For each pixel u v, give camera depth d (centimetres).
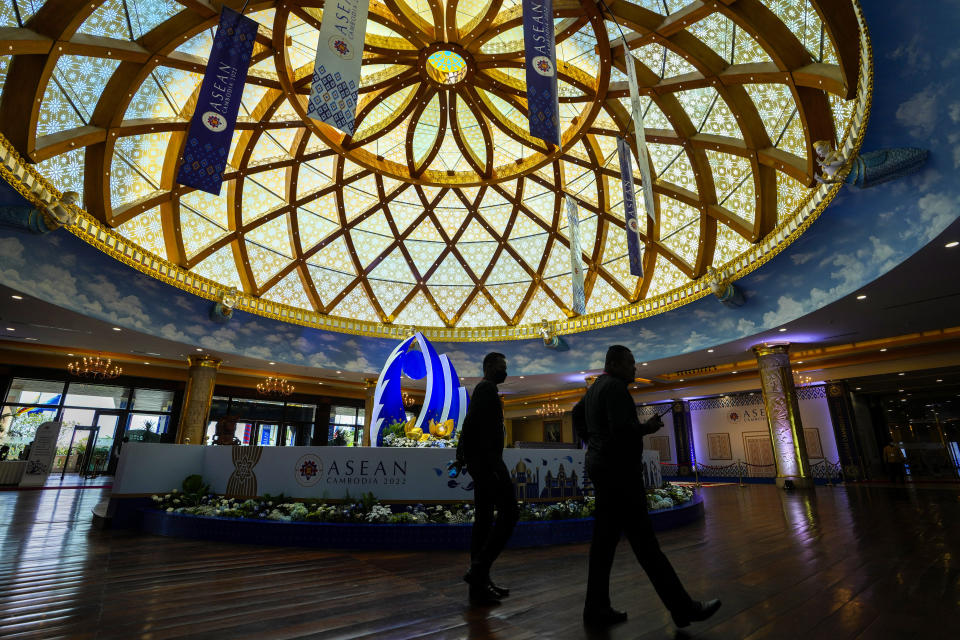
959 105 609
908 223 805
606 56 1022
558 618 257
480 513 321
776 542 499
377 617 262
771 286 1229
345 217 1650
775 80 911
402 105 1271
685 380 2030
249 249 1530
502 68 1185
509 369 1853
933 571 349
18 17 739
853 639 219
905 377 1598
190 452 669
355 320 1803
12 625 247
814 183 966
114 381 1731
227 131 645
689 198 1335
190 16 888
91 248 1086
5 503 856
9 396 1540
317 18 934
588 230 1692
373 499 578
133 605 285
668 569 235
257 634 234
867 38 616
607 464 255
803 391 1750
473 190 1691
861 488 1327
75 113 924
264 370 1853
